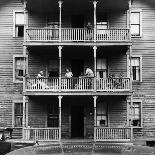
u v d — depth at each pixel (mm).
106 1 26922
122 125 28656
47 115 28891
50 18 29766
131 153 3148
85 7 28594
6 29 29812
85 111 28828
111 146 3502
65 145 3604
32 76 29031
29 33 26797
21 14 29891
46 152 3232
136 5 29812
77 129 29078
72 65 29359
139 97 29281
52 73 29281
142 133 29016
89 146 3482
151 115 29234
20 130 28953
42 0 26578
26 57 28844
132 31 29859
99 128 25656
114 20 29672
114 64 29156
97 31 28078
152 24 29891
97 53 29156
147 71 29484
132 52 29562
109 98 28703
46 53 29312
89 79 26250
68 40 26375
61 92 26141
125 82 26328
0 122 29094
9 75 29438
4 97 29266
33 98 28812
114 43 26359
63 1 26812
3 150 17953
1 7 30016
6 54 29594
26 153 3246
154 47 29703
